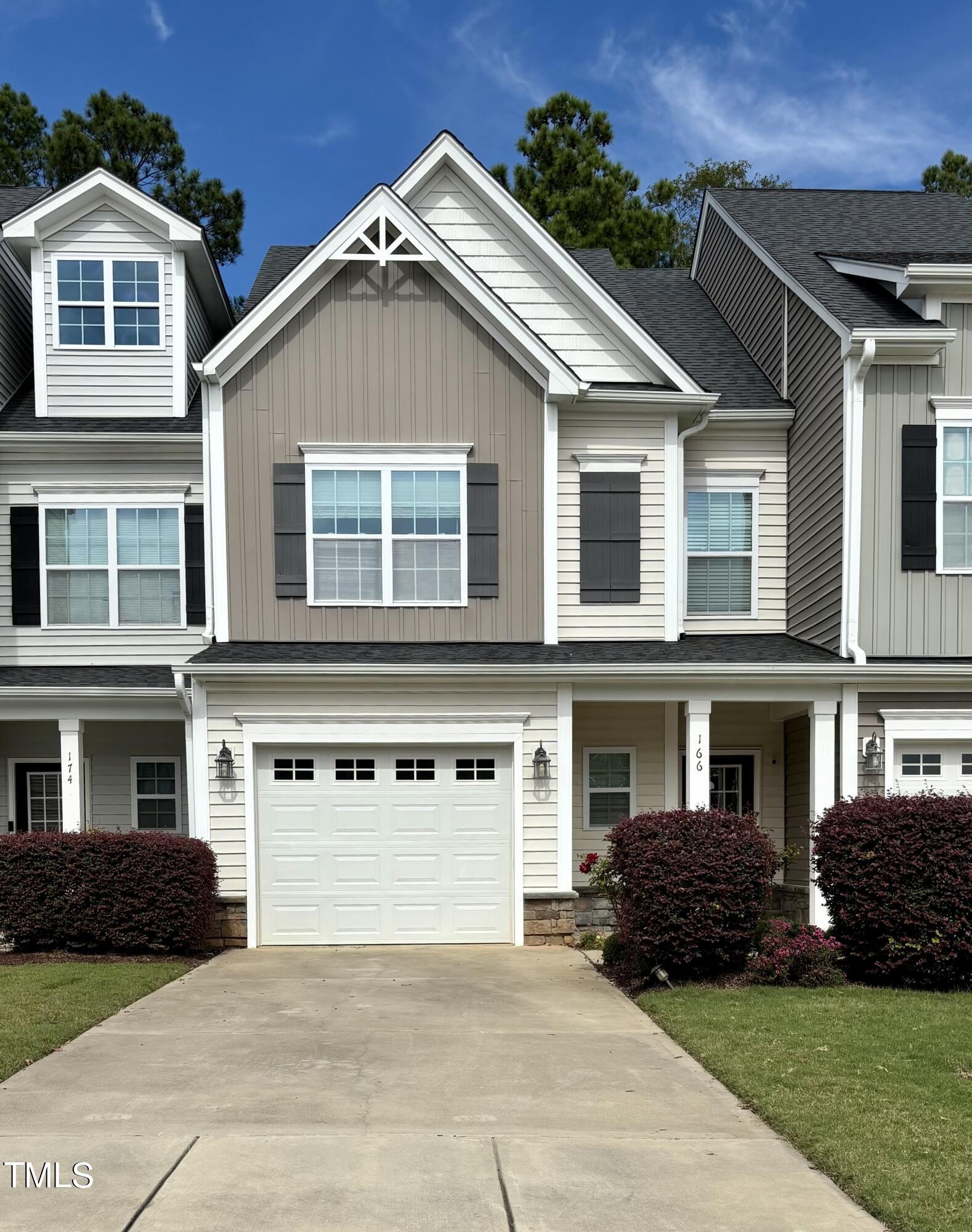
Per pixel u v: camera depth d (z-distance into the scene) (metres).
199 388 15.69
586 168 30.48
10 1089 6.54
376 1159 5.38
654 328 17.05
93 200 14.52
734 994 9.41
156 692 13.13
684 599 14.34
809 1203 4.90
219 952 12.00
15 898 11.38
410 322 13.05
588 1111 6.19
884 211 17.22
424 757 12.59
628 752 14.28
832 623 13.05
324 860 12.47
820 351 13.49
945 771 13.02
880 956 9.85
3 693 13.05
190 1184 5.05
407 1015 8.70
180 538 14.21
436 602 13.05
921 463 12.77
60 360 14.48
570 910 12.45
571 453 13.60
